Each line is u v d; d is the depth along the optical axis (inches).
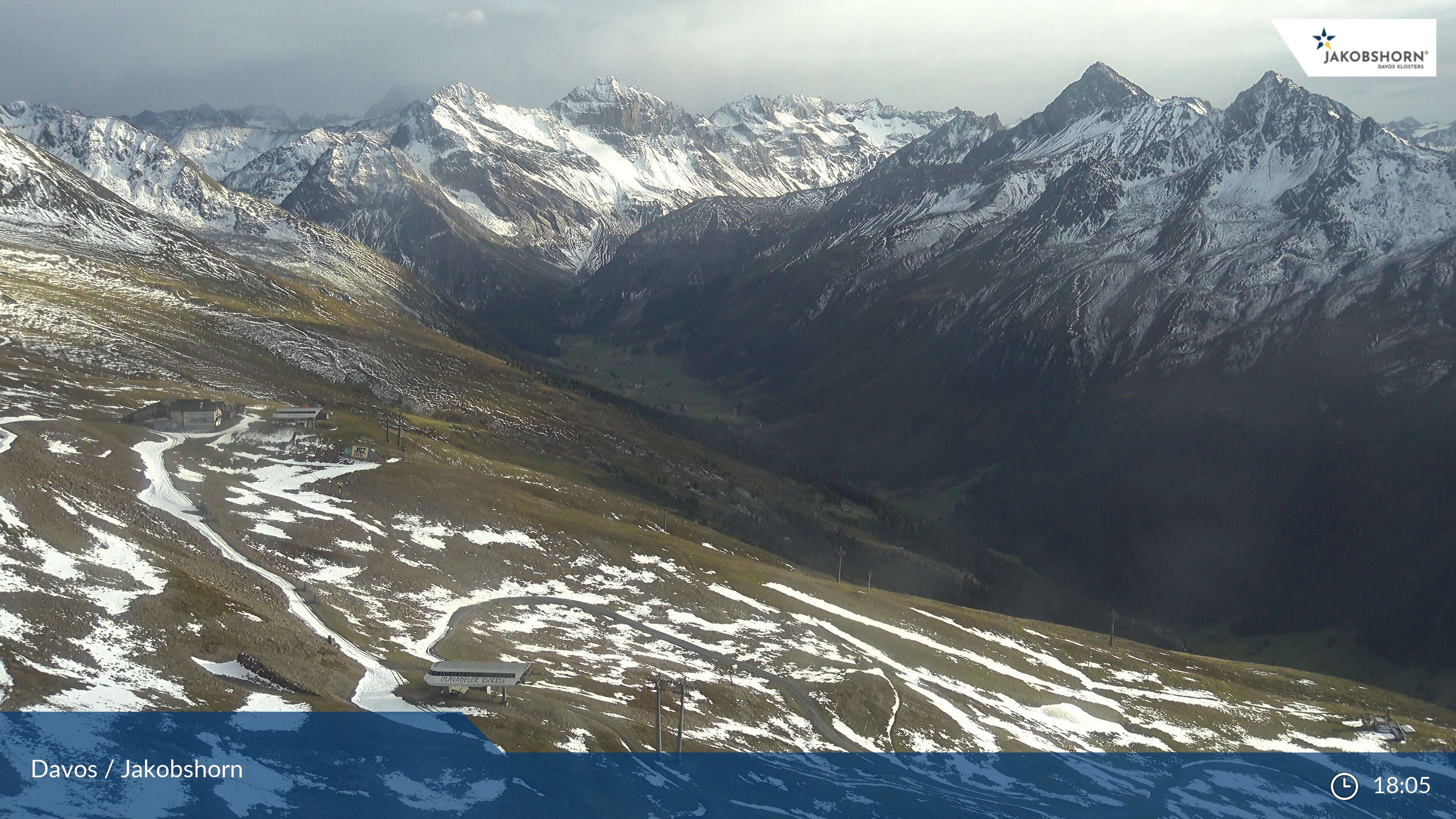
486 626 6072.8
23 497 5152.6
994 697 6919.3
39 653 3978.8
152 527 5767.7
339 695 4552.2
